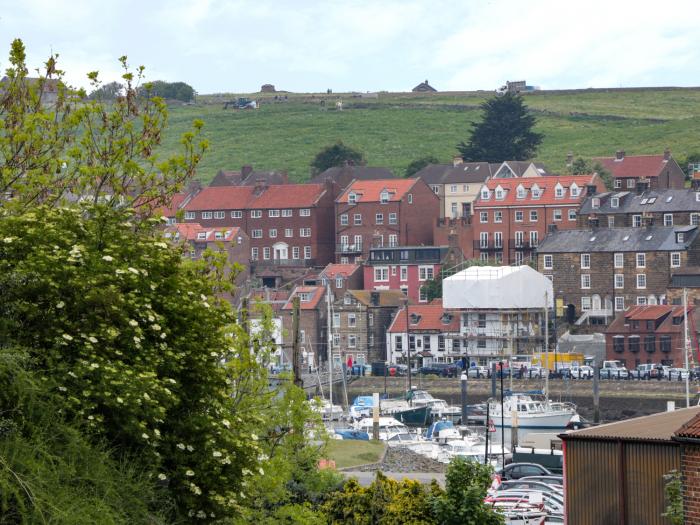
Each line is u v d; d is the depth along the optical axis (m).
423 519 128.00
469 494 128.12
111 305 79.81
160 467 82.19
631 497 124.75
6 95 102.69
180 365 85.00
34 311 78.19
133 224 95.38
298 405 124.12
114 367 77.56
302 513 114.81
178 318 86.31
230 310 95.12
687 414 138.12
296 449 127.62
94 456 73.88
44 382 74.56
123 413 76.94
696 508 105.00
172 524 82.19
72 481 72.50
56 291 79.31
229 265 104.75
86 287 80.06
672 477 112.81
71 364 77.75
